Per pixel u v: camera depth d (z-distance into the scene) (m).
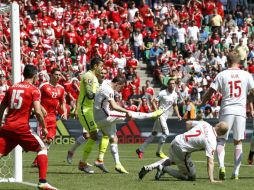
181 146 22.72
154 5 74.12
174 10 70.75
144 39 66.81
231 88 24.08
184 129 49.53
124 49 63.09
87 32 63.81
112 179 23.98
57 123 48.31
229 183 22.72
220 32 68.88
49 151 41.03
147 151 41.72
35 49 60.16
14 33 23.95
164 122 35.75
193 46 65.44
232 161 33.50
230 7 79.06
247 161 33.19
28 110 20.45
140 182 22.94
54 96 28.64
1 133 20.38
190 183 22.59
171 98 36.09
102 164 26.75
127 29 67.06
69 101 52.00
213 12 72.31
